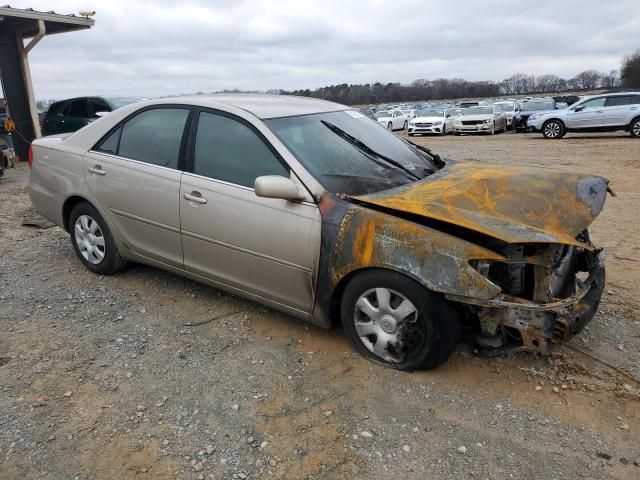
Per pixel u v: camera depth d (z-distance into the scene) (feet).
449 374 10.80
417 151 14.73
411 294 10.05
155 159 13.70
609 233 20.53
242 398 10.14
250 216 11.76
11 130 41.47
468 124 84.17
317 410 9.78
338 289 11.24
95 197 14.93
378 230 10.21
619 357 11.37
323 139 12.59
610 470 8.33
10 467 8.43
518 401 9.98
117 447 8.86
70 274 16.15
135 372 11.00
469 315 10.50
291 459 8.61
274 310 13.65
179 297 14.49
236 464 8.50
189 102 13.44
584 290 10.36
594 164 40.16
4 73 41.24
